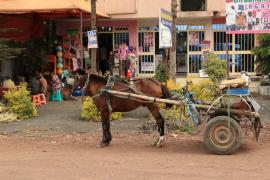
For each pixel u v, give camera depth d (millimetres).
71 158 9875
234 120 10016
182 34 23406
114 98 10930
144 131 12773
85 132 12898
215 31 23156
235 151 10117
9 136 12578
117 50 23672
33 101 17266
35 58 20969
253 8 14672
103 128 11094
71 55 23203
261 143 11227
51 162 9523
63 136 12477
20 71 21172
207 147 10109
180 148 10828
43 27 22203
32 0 18250
